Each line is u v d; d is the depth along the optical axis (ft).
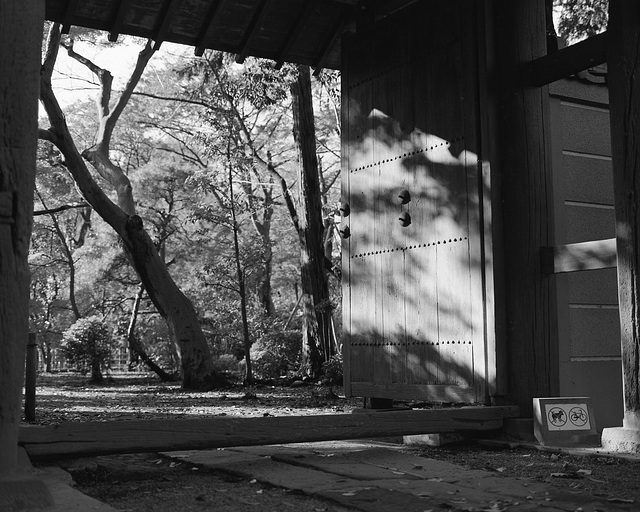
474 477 16.89
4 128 13.74
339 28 30.40
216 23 28.66
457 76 25.29
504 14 24.58
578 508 13.57
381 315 27.71
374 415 20.97
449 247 25.09
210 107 83.10
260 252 74.18
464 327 24.39
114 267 101.45
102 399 48.91
